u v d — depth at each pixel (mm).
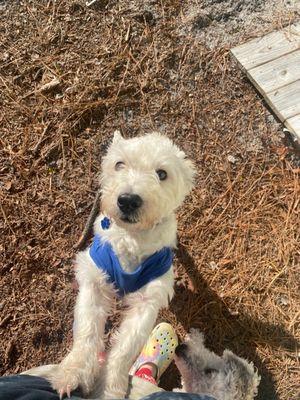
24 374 410
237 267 584
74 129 620
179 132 630
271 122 639
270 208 604
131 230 448
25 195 592
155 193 434
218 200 606
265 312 571
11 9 663
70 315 558
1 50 645
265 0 692
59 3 668
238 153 625
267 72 645
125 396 432
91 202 597
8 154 604
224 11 684
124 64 649
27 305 556
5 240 572
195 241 590
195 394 370
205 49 663
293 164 623
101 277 471
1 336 543
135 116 632
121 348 443
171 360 540
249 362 549
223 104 643
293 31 671
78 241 581
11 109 622
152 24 670
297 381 547
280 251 590
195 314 568
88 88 634
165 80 646
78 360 429
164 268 466
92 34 660
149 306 456
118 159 458
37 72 639
